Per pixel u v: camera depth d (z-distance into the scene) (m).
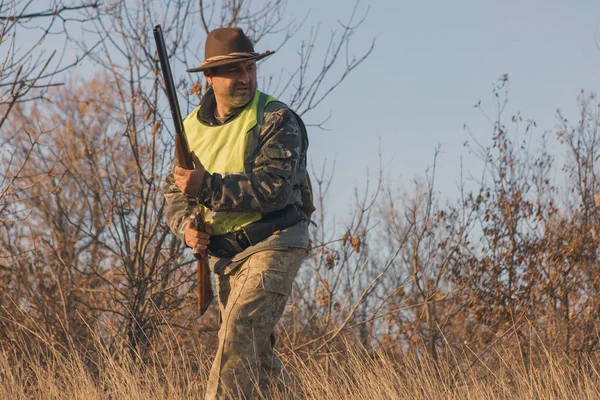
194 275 12.85
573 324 12.82
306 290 14.02
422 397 7.74
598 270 13.50
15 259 13.28
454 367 10.61
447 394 7.89
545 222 14.16
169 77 6.47
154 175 12.83
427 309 12.55
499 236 13.95
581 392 7.73
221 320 7.26
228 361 6.48
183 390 8.30
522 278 13.73
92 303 13.48
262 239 6.71
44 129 12.47
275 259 6.64
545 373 8.16
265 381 7.18
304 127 6.98
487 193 14.19
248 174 6.50
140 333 11.91
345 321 11.93
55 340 11.00
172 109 6.54
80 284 13.85
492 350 11.59
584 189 14.52
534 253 13.76
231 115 6.91
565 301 13.43
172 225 7.32
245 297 6.56
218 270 7.02
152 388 8.14
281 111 6.77
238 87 6.82
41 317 12.12
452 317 13.48
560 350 11.53
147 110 13.05
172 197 7.34
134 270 12.73
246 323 6.53
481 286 13.61
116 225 12.91
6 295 12.05
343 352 11.52
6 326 11.53
